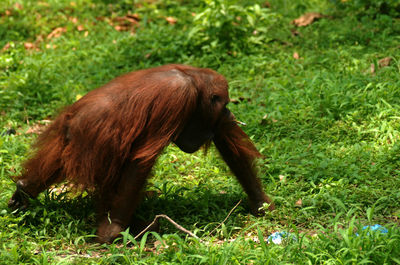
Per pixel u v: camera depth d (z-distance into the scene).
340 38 16.06
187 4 20.11
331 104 12.23
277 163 10.60
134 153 8.04
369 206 9.18
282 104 12.85
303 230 8.66
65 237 8.38
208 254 7.34
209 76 8.37
